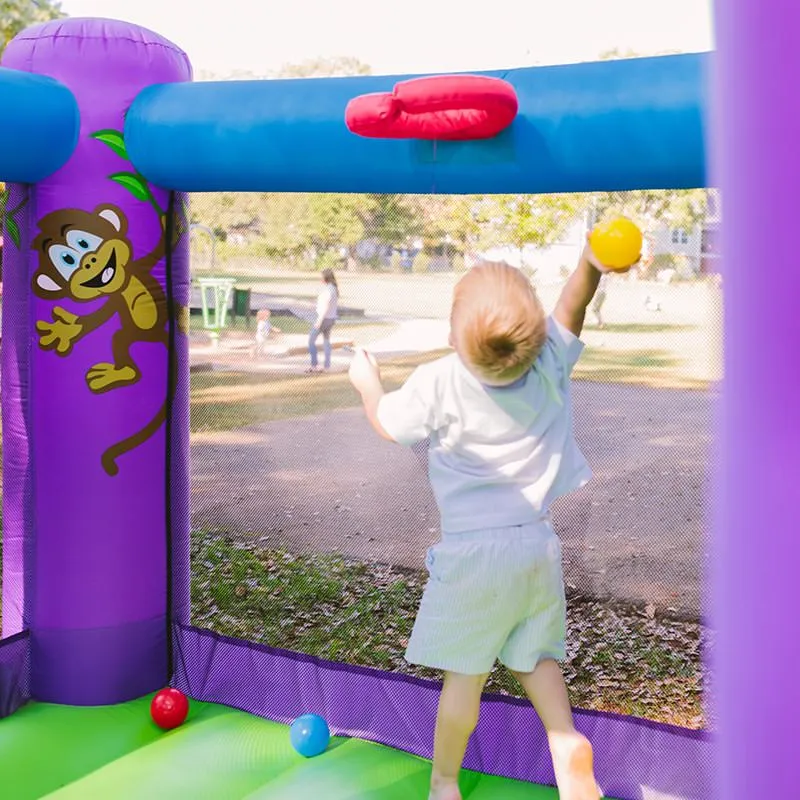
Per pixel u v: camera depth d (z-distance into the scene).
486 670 2.41
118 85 3.05
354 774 2.74
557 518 3.27
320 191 2.86
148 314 3.15
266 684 3.16
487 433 2.36
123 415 3.12
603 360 3.20
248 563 4.03
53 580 3.13
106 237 3.07
